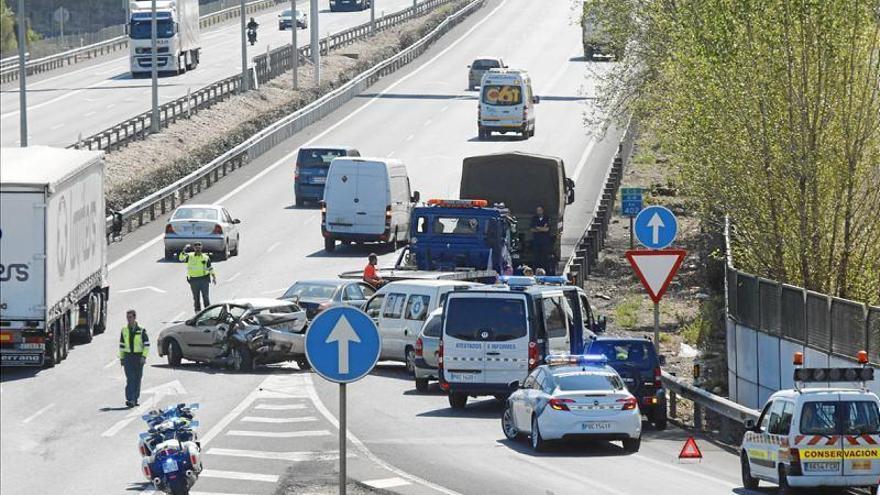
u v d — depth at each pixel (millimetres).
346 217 161000
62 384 97312
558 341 96562
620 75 163125
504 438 82438
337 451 76500
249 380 102938
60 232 103875
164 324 123625
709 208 111500
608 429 77062
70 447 76500
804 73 101312
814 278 103750
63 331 107000
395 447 78312
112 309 131250
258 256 159875
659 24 145875
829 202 102938
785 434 64375
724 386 111250
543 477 69562
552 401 77125
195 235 156250
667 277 87062
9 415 86000
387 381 106688
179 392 96125
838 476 63938
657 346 89375
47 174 102375
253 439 79812
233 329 107875
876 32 101312
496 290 93688
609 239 171250
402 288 111875
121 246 166250
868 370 66500
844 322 86562
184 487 59812
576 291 100750
